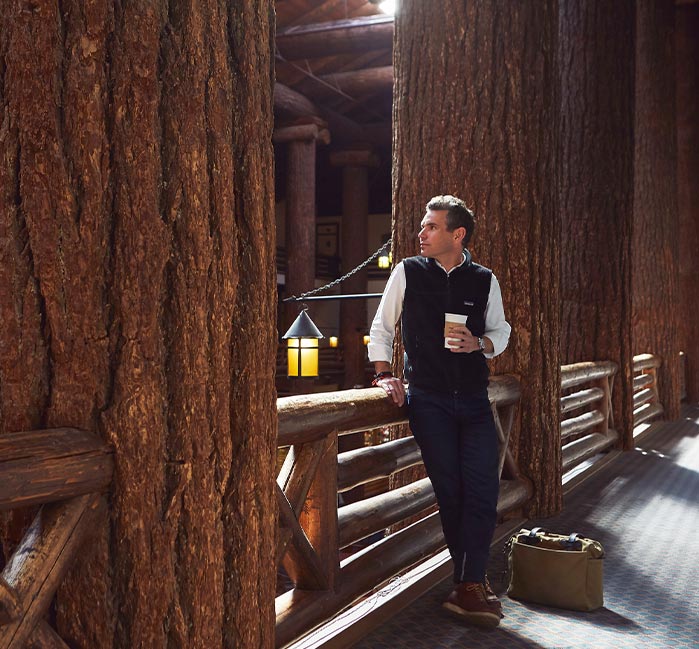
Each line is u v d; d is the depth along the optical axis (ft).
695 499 18.58
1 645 4.47
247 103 5.90
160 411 5.24
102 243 5.04
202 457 5.42
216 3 5.55
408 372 10.74
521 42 15.67
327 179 118.01
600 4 25.07
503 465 16.05
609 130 25.32
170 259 5.32
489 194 15.70
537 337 16.25
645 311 36.55
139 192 5.11
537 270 16.14
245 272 5.91
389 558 11.37
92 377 5.03
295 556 9.29
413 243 15.97
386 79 72.43
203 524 5.43
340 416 9.85
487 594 10.09
